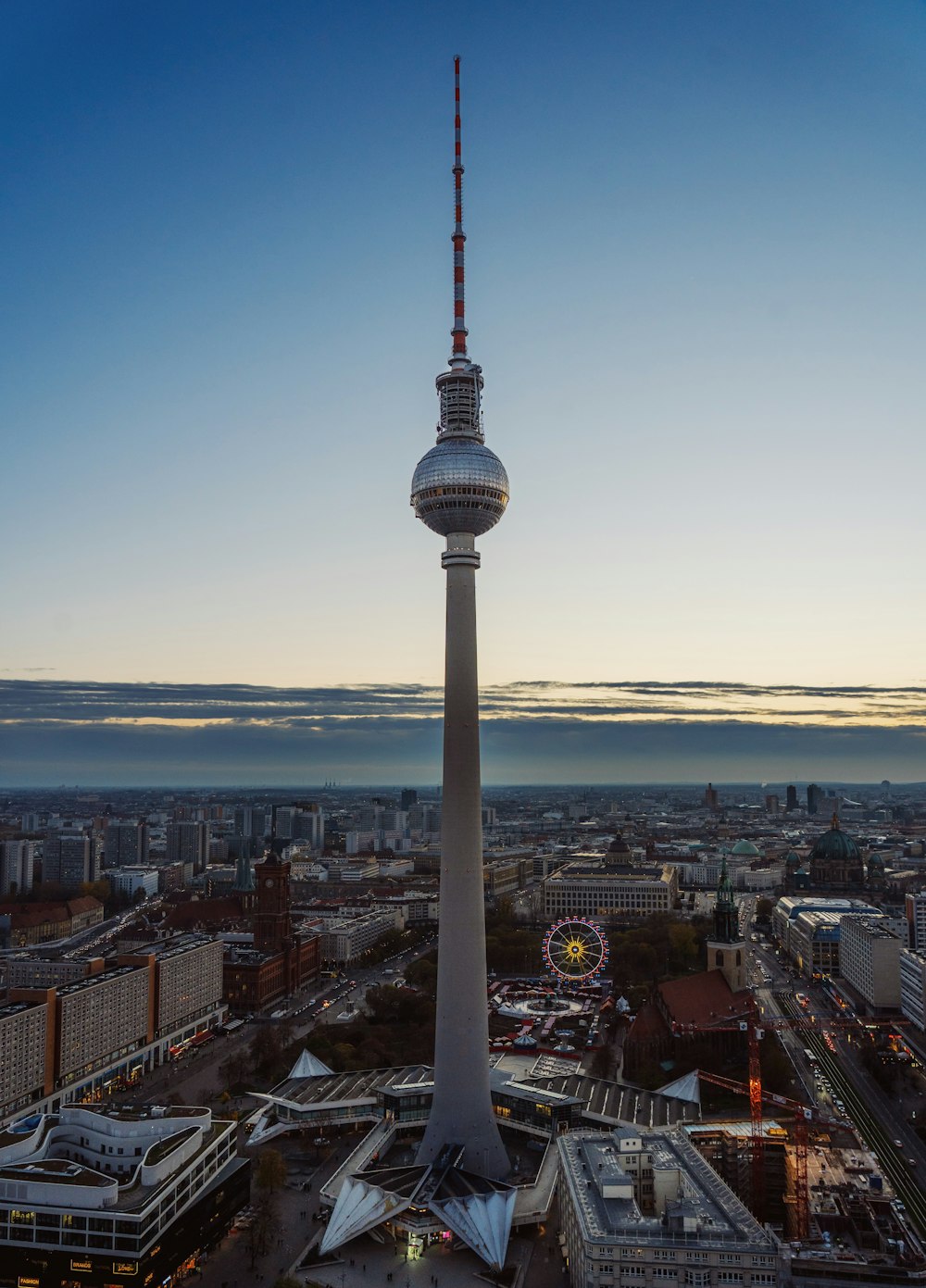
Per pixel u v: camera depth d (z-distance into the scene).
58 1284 193.62
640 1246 181.75
